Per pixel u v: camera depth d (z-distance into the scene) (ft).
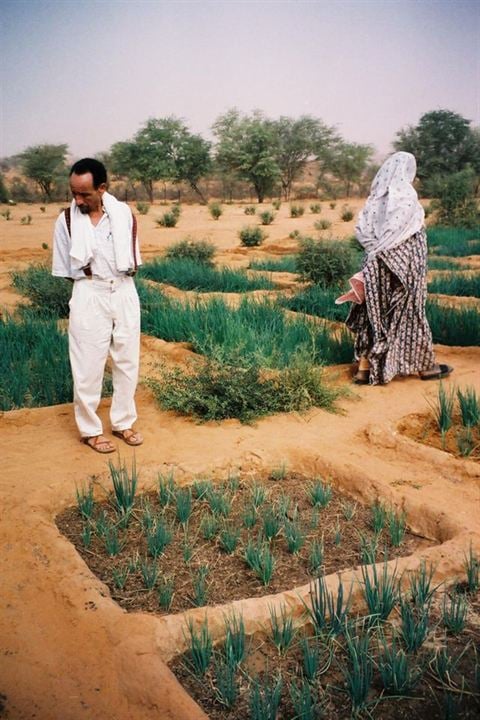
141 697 8.82
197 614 10.26
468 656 9.90
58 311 35.12
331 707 9.03
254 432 17.70
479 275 47.67
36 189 247.29
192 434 17.53
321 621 10.29
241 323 27.68
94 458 15.93
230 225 120.88
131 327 16.14
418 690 9.30
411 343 21.49
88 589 10.92
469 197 112.57
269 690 9.16
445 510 13.42
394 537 12.92
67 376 21.81
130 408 16.94
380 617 10.50
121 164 222.28
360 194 259.39
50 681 9.12
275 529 13.01
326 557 12.48
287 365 22.70
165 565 12.14
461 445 17.43
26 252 69.10
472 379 22.31
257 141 216.13
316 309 35.24
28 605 10.64
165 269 49.78
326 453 16.11
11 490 14.07
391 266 20.58
